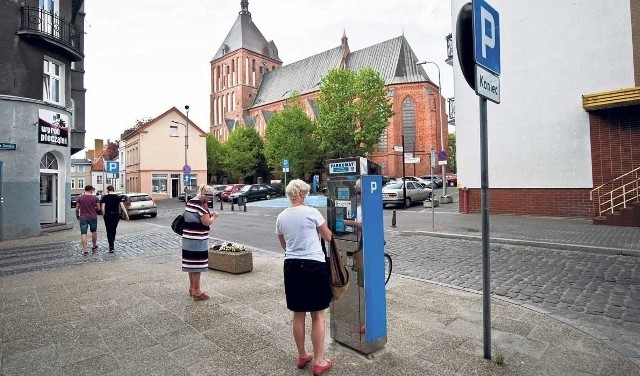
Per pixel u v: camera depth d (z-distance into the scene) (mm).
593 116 14477
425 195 24000
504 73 16578
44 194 15953
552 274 7008
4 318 4988
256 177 59312
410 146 52406
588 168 14680
